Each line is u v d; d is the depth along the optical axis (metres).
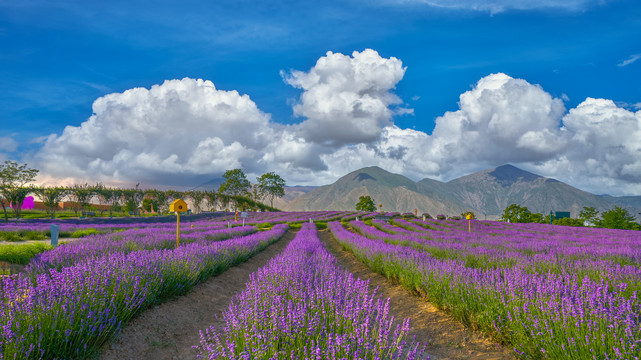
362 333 3.16
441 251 10.41
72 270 4.78
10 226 22.19
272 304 4.03
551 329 3.41
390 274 8.62
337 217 52.38
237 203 82.44
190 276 6.70
